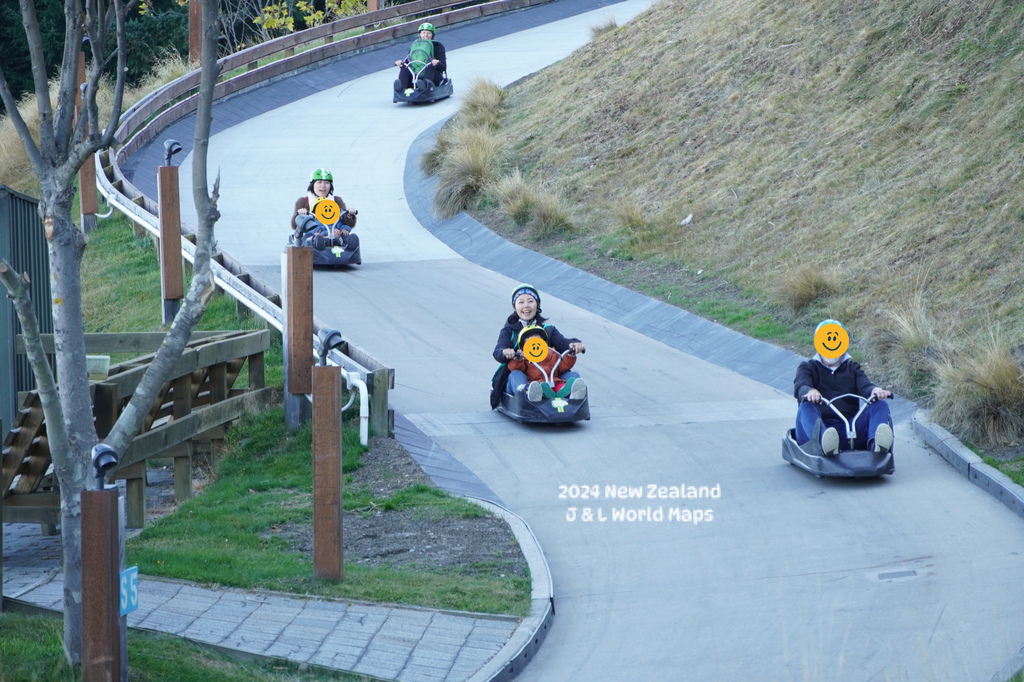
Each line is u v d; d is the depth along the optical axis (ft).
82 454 69.92
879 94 223.92
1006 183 179.01
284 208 258.16
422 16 455.63
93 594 63.41
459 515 106.32
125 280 210.18
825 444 114.21
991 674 74.54
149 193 259.60
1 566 82.23
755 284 187.73
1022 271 156.87
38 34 67.92
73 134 73.10
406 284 209.15
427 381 156.35
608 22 347.15
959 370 133.28
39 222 119.14
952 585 90.33
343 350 140.46
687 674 76.89
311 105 358.84
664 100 268.00
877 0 249.34
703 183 229.25
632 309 191.31
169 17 426.51
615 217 227.61
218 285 169.07
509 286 210.79
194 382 128.57
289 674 72.69
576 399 136.46
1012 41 211.82
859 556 97.35
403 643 78.48
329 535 89.56
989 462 117.80
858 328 162.71
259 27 547.08
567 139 272.72
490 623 82.94
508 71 367.25
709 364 167.12
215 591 87.40
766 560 97.35
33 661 67.92
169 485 127.54
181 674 69.21
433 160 278.87
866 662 77.36
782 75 248.93
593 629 85.20
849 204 197.77
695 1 312.50
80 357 70.49
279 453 126.11
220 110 344.49
